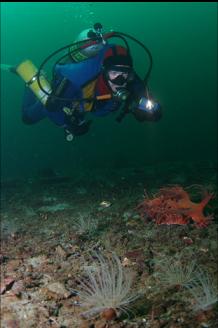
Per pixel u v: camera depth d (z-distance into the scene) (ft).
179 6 179.93
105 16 221.66
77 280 5.98
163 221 8.36
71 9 245.45
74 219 9.64
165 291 5.42
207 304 4.87
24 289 5.89
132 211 9.74
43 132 63.31
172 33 162.71
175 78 124.67
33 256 7.23
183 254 6.68
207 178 13.98
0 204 12.52
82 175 18.26
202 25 164.86
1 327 5.01
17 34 252.42
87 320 4.90
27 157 46.73
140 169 18.78
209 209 8.74
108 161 33.24
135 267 6.28
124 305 5.11
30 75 7.28
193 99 92.73
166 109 87.10
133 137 57.26
